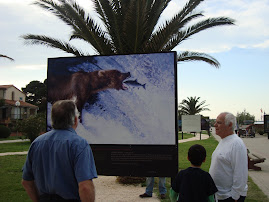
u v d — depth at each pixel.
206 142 23.98
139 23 8.11
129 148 6.32
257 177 9.22
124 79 6.47
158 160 6.16
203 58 9.63
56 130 2.60
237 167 3.32
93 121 6.54
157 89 6.31
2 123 42.00
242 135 35.84
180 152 16.16
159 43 8.62
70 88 6.71
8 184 8.22
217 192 3.45
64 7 8.52
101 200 6.45
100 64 6.62
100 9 9.13
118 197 6.70
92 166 2.48
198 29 9.12
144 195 6.66
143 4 7.96
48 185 2.45
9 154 15.79
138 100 6.37
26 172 2.64
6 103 45.81
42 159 2.51
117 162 6.34
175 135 6.15
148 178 6.67
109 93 6.52
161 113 6.25
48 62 6.85
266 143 24.41
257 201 6.33
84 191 2.32
